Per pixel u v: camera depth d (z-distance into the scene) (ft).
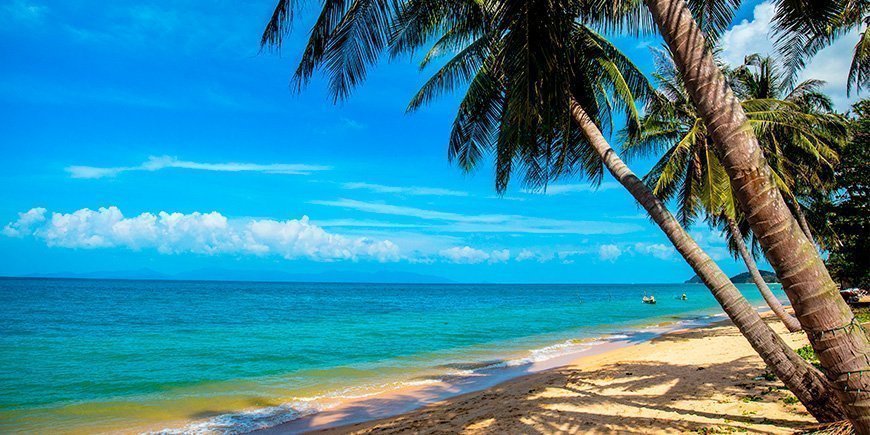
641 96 36.27
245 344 70.44
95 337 78.07
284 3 19.51
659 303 208.85
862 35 31.19
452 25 31.78
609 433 21.98
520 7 22.67
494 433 24.45
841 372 11.90
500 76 29.99
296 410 34.50
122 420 32.42
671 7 14.64
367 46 21.36
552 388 35.14
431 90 37.52
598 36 34.76
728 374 32.71
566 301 237.25
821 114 50.19
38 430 30.27
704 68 13.91
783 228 12.48
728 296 17.79
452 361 55.01
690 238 18.90
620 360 47.19
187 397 38.83
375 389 41.04
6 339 75.25
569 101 24.08
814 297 12.14
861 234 69.62
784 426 19.40
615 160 22.06
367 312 144.56
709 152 46.98
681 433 20.49
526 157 33.71
